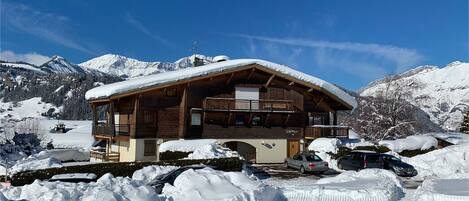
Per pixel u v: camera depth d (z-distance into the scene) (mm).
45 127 108812
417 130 53656
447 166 30078
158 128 36281
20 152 49375
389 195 15945
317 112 42406
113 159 37250
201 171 16266
